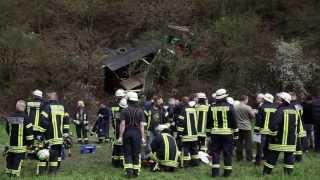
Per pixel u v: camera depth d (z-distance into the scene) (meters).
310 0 49.66
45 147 16.16
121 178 15.59
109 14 55.69
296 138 15.80
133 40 53.38
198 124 18.95
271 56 41.53
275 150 15.66
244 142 19.81
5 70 43.09
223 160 17.67
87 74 45.59
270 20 51.41
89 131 30.30
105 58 47.09
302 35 47.31
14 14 50.56
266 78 41.53
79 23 55.34
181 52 45.72
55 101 16.28
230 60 43.06
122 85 43.47
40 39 48.53
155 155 17.02
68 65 45.41
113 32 54.75
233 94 41.03
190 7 54.19
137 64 44.78
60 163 17.75
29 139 15.62
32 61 44.06
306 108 20.84
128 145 15.81
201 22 52.31
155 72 43.78
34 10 53.31
